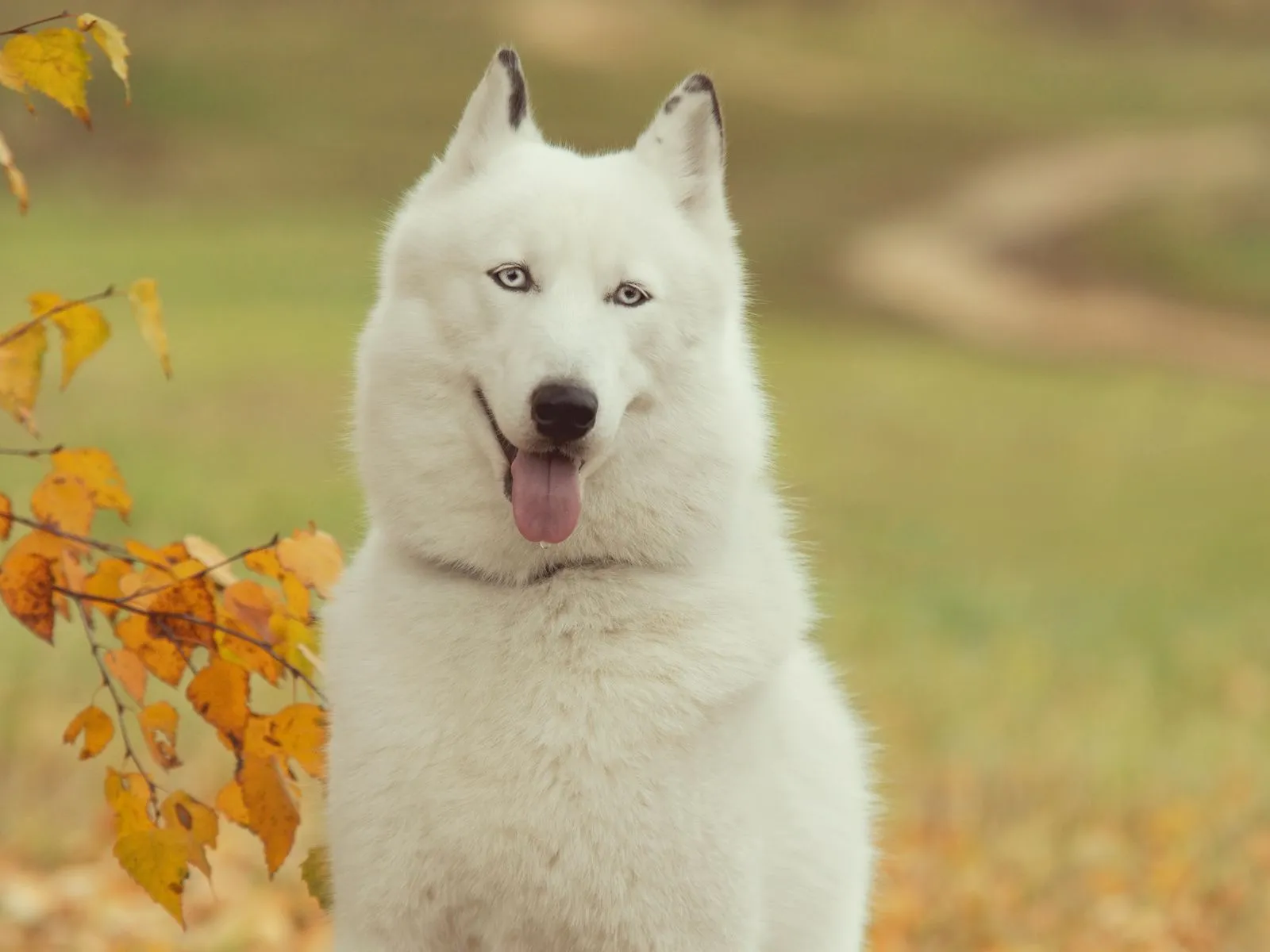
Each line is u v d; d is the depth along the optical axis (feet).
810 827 20.07
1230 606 76.54
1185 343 190.39
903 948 31.94
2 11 236.43
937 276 207.10
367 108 272.72
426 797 18.21
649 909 18.33
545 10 321.52
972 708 50.39
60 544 18.71
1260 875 37.17
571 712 18.29
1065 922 33.96
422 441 19.04
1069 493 108.37
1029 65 336.49
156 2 298.56
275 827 19.98
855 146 269.23
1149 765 45.57
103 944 28.53
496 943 18.76
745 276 21.34
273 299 152.25
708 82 20.42
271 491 77.97
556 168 19.75
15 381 18.29
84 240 179.42
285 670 20.81
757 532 20.15
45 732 37.32
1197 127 286.46
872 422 126.72
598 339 18.49
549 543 18.79
